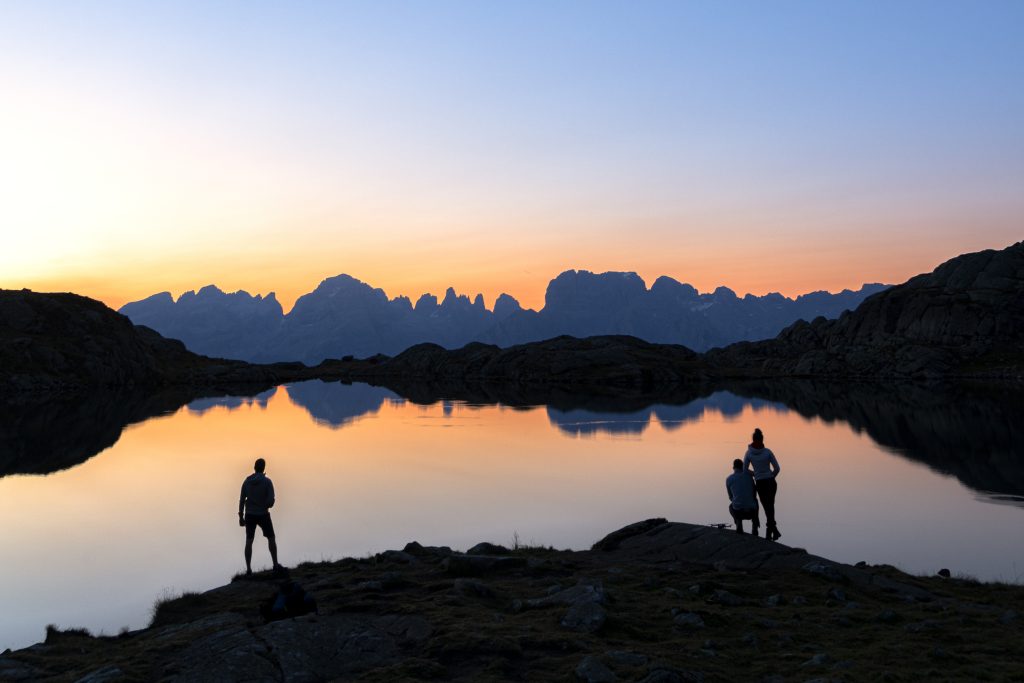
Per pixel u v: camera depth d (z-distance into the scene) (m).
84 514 28.14
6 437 54.09
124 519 27.25
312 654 10.51
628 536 19.97
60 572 20.36
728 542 17.72
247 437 54.50
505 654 10.27
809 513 28.17
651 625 11.95
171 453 45.47
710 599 13.56
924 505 29.64
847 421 64.94
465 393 116.44
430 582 15.03
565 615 11.97
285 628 11.41
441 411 79.44
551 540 23.39
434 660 10.12
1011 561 20.94
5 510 28.92
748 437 53.84
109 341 139.50
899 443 49.69
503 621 12.00
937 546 22.89
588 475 37.06
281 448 48.00
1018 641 11.05
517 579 15.57
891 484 34.66
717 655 10.38
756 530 18.78
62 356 127.38
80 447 48.50
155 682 9.80
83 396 106.00
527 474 37.44
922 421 63.75
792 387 125.75
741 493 18.84
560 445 49.72
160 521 26.91
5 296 134.12
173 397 105.75
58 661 11.71
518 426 62.72
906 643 10.95
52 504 30.09
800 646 10.89
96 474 37.56
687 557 17.53
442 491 32.62
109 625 15.94
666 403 90.00
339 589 14.69
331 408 84.19
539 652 10.46
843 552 22.16
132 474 37.56
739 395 105.25
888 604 13.79
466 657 10.27
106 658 11.56
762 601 13.64
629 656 9.91
